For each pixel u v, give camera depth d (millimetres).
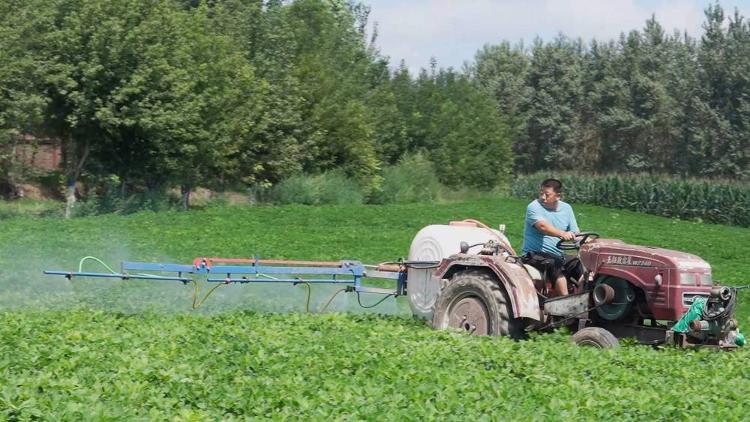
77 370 13797
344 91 79000
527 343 17234
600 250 18594
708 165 120250
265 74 73625
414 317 22047
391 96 89938
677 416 12547
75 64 57531
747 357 17484
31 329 17609
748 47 118562
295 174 73688
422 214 64188
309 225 52531
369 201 81375
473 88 109000
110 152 60781
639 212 87438
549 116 149500
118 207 58594
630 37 140750
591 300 18438
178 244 39312
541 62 154000
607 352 16562
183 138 60719
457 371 14586
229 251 37875
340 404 12312
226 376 13852
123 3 58469
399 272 22781
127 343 16031
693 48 141500
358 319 21547
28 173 61531
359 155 78938
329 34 87438
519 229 58500
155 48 58469
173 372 13414
